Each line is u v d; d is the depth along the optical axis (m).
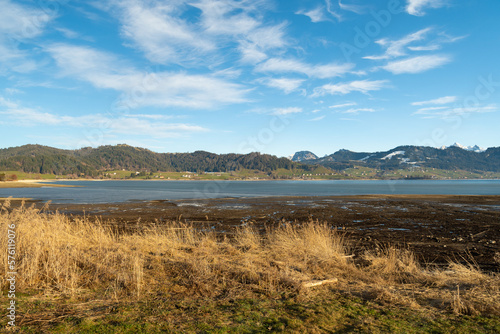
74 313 3.39
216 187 101.38
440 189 82.25
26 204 31.72
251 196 48.50
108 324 3.09
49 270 4.75
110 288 4.32
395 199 37.69
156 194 56.75
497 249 10.08
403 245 10.83
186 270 5.22
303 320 3.28
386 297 4.10
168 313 3.43
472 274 5.71
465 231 14.25
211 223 18.03
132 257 5.75
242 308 3.63
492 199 36.38
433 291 4.54
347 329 3.08
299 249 7.34
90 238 7.89
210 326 3.08
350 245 10.73
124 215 22.59
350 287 4.74
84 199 41.88
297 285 4.52
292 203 33.12
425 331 3.06
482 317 3.46
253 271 5.19
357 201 35.03
